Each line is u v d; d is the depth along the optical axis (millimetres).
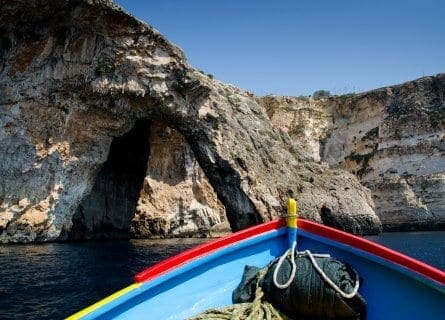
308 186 49656
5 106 32344
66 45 33000
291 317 5973
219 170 40938
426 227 64250
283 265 6215
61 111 34094
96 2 31281
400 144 73812
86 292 16125
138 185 49312
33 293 15852
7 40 31391
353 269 6203
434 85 76000
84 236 43938
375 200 68062
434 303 5617
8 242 32781
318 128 83312
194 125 39594
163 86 36625
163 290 6219
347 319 5766
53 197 34375
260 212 40969
